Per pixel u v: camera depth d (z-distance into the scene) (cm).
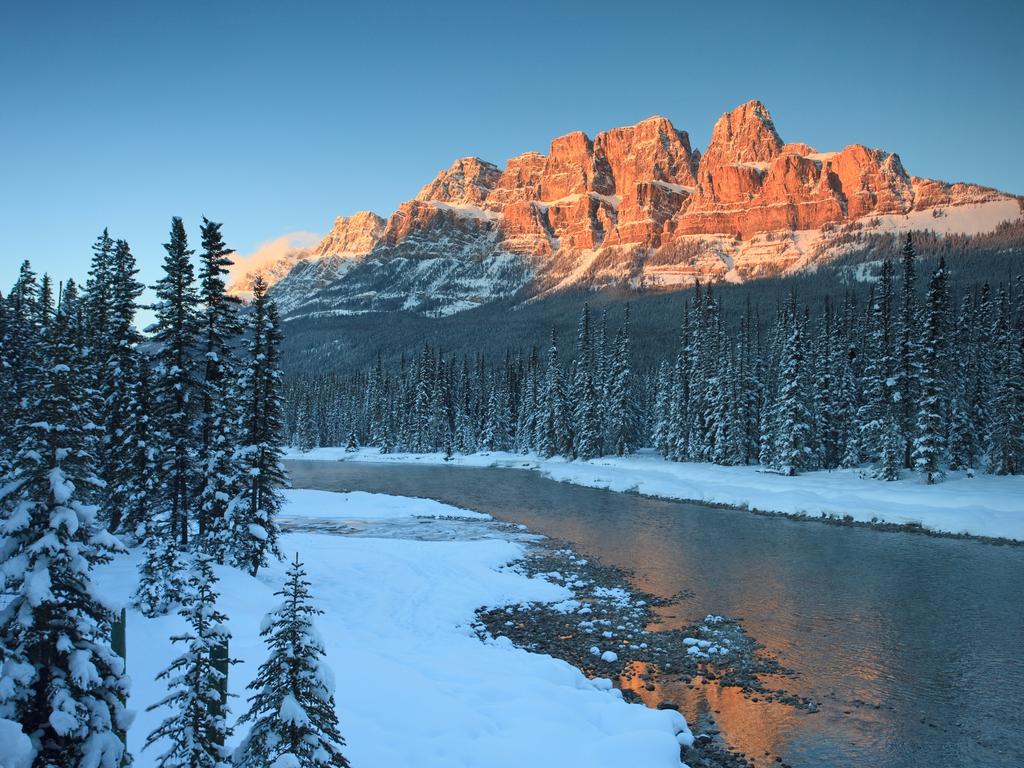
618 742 1255
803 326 6531
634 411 9494
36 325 3397
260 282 3123
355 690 1392
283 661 694
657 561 3328
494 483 7162
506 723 1318
